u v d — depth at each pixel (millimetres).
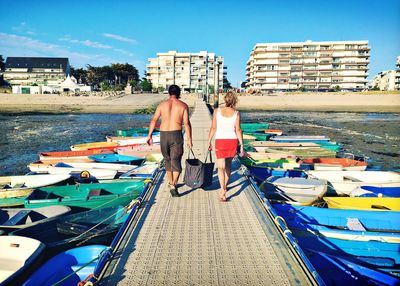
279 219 5301
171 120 6211
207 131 18156
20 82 110438
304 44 107750
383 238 6195
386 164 17719
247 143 17750
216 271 4062
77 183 10312
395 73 106562
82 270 5285
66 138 26719
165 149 6355
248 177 8086
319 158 14297
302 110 62469
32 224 6824
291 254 4434
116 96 70312
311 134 29328
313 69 108562
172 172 6535
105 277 3955
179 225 5387
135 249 4617
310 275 3846
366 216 7355
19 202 9141
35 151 20984
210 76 108375
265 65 110000
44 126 35406
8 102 60344
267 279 3887
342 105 69500
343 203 8258
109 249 4457
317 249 6371
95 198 8523
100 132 30516
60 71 110438
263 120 44281
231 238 4922
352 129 33469
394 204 8375
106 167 12805
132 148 16062
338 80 108188
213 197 6746
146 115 50844
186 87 114062
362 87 107250
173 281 3869
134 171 11422
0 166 16828
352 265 5238
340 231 6305
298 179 9789
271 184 9344
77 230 6766
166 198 6715
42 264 5621
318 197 8156
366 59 107000
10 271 5148
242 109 64125
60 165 12812
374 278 5070
